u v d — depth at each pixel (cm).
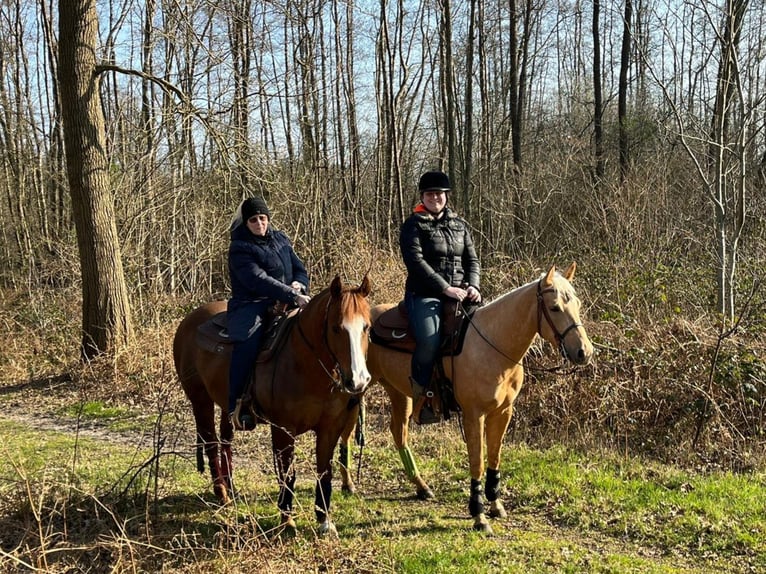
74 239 1415
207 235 1412
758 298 859
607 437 702
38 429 837
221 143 1139
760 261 950
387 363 558
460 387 508
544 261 1223
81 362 1074
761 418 665
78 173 1045
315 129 1769
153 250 1398
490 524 520
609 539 505
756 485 566
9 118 2270
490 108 2419
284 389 463
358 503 565
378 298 1170
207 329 532
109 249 1070
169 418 771
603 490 578
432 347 514
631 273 983
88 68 1045
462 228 554
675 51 1137
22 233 2069
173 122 1271
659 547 489
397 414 584
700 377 697
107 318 1067
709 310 905
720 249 846
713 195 852
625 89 1933
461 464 659
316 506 488
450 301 531
